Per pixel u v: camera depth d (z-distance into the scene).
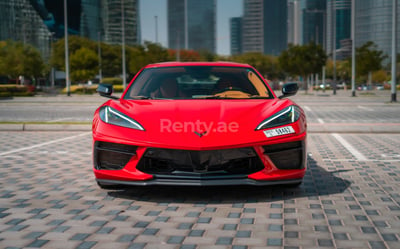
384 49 88.50
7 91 29.45
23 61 41.34
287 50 38.84
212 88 4.23
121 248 2.38
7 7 103.06
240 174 3.24
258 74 4.55
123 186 3.75
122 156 3.33
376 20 89.31
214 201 3.34
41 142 7.03
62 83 80.62
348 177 4.27
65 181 4.12
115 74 69.94
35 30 107.88
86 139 7.43
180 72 4.43
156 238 2.54
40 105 19.09
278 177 3.29
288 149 3.35
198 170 3.20
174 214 3.02
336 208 3.16
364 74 35.69
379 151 6.00
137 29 110.62
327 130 8.38
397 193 3.60
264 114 3.48
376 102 20.14
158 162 3.30
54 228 2.73
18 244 2.44
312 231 2.65
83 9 115.56
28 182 4.09
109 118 3.49
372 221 2.84
